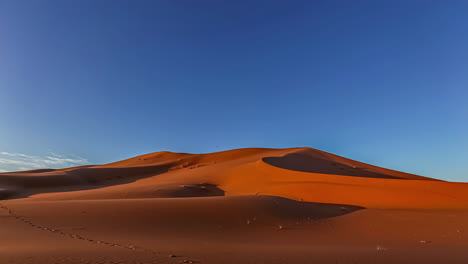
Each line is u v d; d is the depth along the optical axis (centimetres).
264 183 4950
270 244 1464
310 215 2362
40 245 1280
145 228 1794
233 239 1631
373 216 2295
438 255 1051
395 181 3431
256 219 2131
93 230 1700
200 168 8444
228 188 5369
